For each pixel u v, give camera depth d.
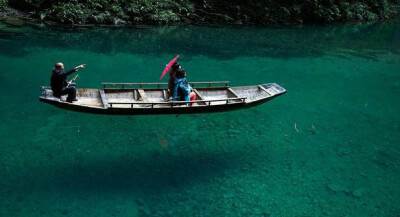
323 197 8.16
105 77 13.66
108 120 10.68
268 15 26.42
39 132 9.62
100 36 18.77
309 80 15.82
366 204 8.03
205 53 18.02
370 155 10.04
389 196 8.35
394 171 9.36
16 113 10.45
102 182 7.95
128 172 8.38
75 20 19.95
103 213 7.10
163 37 19.97
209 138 10.21
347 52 21.00
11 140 9.12
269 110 12.45
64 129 9.91
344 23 30.22
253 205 7.73
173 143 9.78
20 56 14.72
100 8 21.16
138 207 7.37
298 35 24.19
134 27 21.12
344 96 14.29
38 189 7.53
